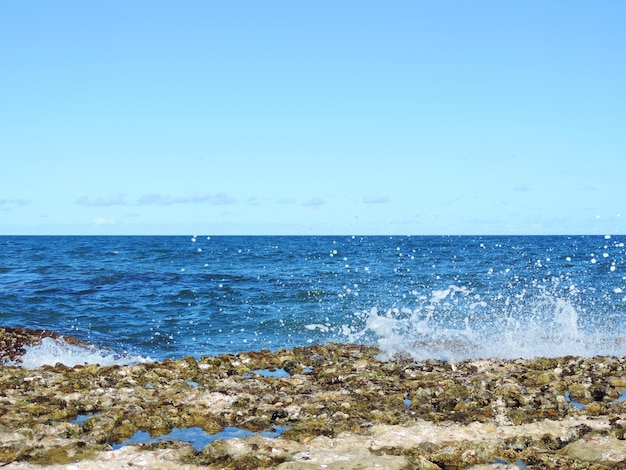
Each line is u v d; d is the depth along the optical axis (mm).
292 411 9125
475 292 24500
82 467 6941
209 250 63031
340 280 29531
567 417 8688
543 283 27312
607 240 97000
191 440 8133
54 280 28109
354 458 7207
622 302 21578
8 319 18656
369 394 10008
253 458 7266
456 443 7730
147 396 9906
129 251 59594
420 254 52156
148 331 17875
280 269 36344
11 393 9891
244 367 12617
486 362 13000
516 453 7523
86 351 15023
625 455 7152
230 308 21531
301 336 17297
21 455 7297
